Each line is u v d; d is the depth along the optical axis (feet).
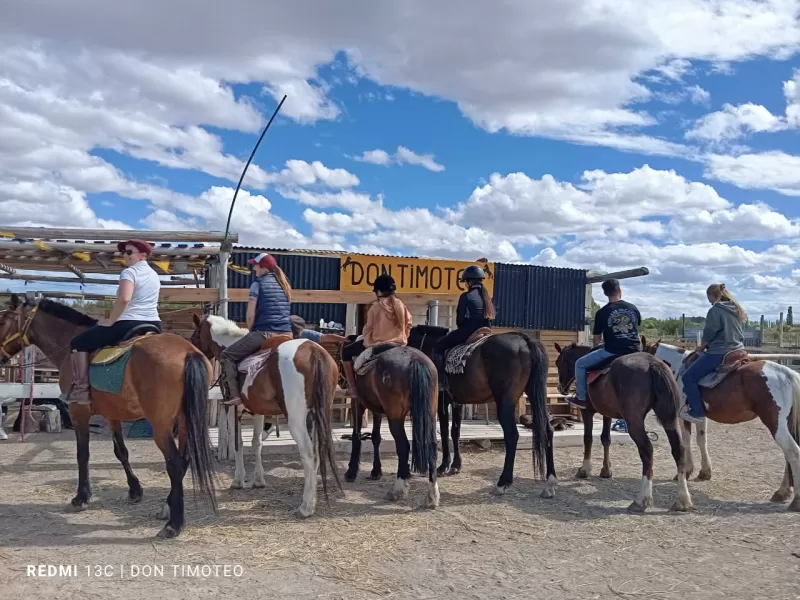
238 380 22.07
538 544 18.79
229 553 17.51
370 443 31.89
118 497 22.95
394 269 41.09
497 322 43.55
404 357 22.43
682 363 27.20
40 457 29.45
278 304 22.52
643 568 17.01
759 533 20.08
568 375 30.04
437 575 16.28
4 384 32.01
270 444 30.58
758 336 91.97
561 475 28.37
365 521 20.65
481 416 42.09
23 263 32.48
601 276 44.75
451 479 27.09
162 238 29.96
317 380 20.48
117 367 19.29
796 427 23.13
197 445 18.34
